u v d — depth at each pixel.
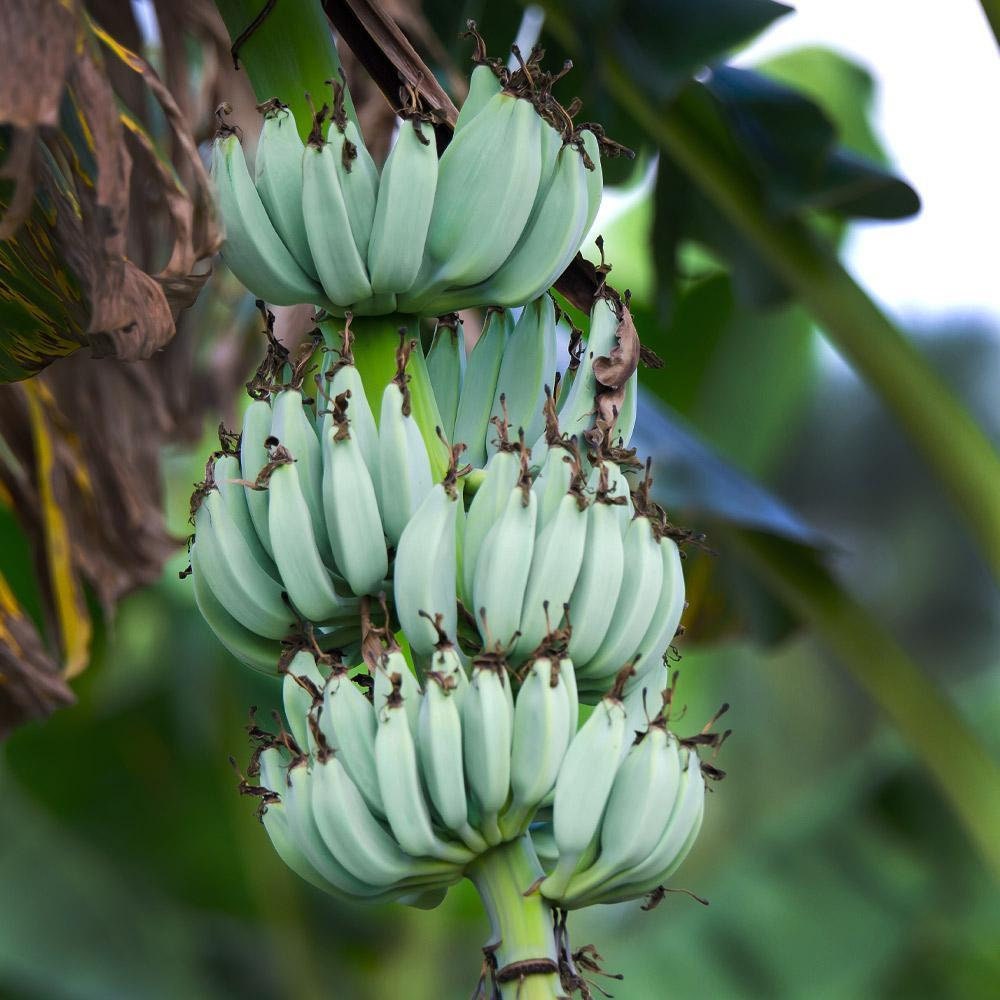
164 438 4.35
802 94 4.49
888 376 4.71
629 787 3.31
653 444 5.18
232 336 4.61
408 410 3.35
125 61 3.27
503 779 3.28
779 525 4.93
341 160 3.36
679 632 3.46
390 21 3.43
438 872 3.32
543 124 3.40
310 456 3.37
